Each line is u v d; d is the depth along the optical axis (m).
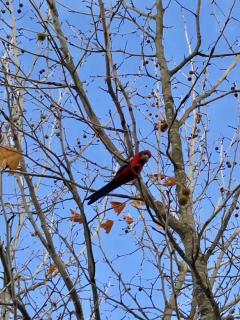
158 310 7.52
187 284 8.91
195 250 8.21
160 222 7.55
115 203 8.64
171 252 7.07
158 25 10.39
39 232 7.93
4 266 7.78
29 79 8.60
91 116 8.59
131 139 7.83
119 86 8.15
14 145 8.74
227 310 8.66
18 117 9.20
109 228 8.80
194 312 8.04
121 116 7.95
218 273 9.55
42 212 8.10
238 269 9.08
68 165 7.85
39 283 8.73
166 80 9.91
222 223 8.45
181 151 9.14
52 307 8.28
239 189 8.56
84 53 8.65
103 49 8.64
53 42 8.35
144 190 7.70
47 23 9.02
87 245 7.60
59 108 8.10
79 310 7.61
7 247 7.35
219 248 9.11
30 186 8.21
